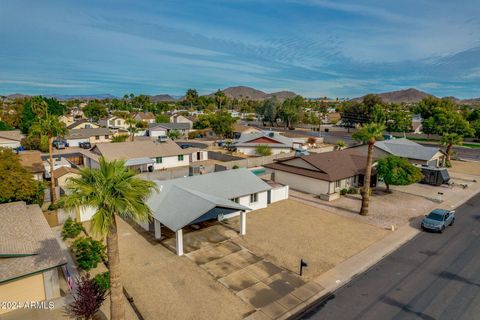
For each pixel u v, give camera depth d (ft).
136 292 55.16
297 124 394.93
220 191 91.81
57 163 155.94
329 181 111.04
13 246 53.67
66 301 52.60
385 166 115.03
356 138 206.90
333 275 61.11
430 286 57.47
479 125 266.57
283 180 130.62
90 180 42.86
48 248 56.90
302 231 82.33
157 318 48.47
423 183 135.64
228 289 56.18
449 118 275.18
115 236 41.93
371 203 106.93
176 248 68.85
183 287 56.70
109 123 339.36
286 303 52.42
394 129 311.47
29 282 51.08
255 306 51.57
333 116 467.11
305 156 127.24
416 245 74.84
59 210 85.46
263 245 73.97
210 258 67.51
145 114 406.62
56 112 331.57
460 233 82.28
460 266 64.80
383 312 50.21
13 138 204.54
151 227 82.43
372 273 62.03
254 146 203.92
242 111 584.81
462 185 131.23
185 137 294.05
